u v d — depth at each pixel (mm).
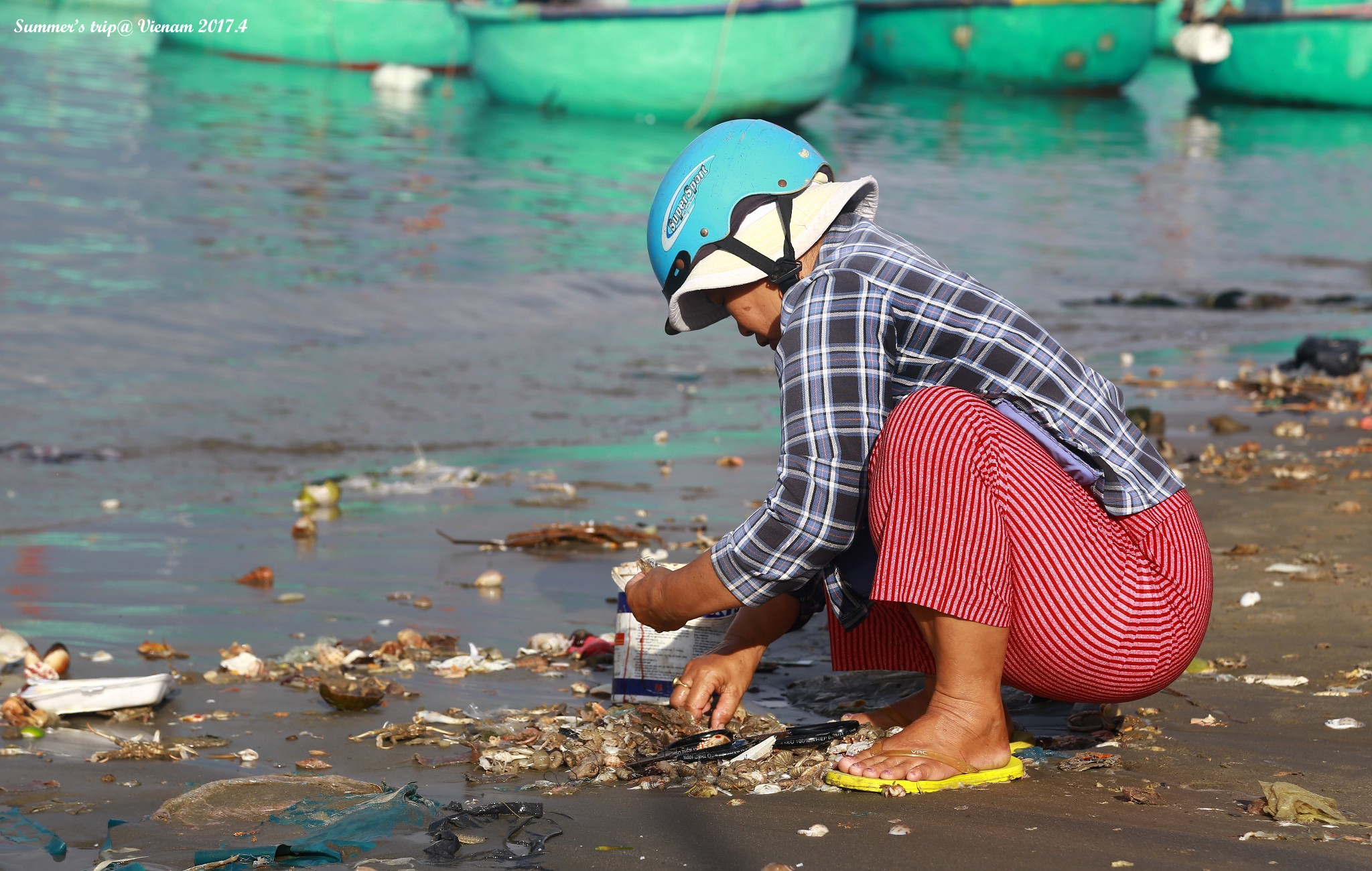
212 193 28609
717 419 14906
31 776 5234
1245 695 6148
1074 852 4059
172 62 53125
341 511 10828
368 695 6195
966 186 37531
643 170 36844
